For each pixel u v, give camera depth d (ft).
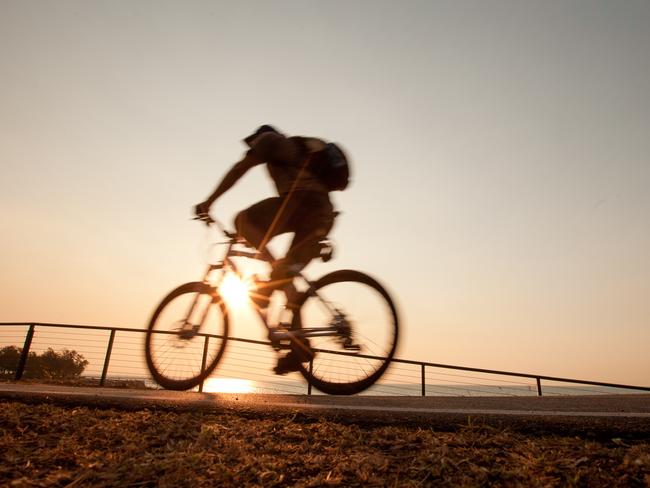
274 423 11.40
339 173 10.71
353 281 11.09
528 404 14.60
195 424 11.33
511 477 8.12
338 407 12.30
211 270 11.86
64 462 8.91
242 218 11.08
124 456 9.23
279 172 10.73
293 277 10.75
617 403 14.34
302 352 10.61
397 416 11.57
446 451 9.30
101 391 17.66
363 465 8.71
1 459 8.86
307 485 7.88
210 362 12.03
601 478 8.00
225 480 8.02
